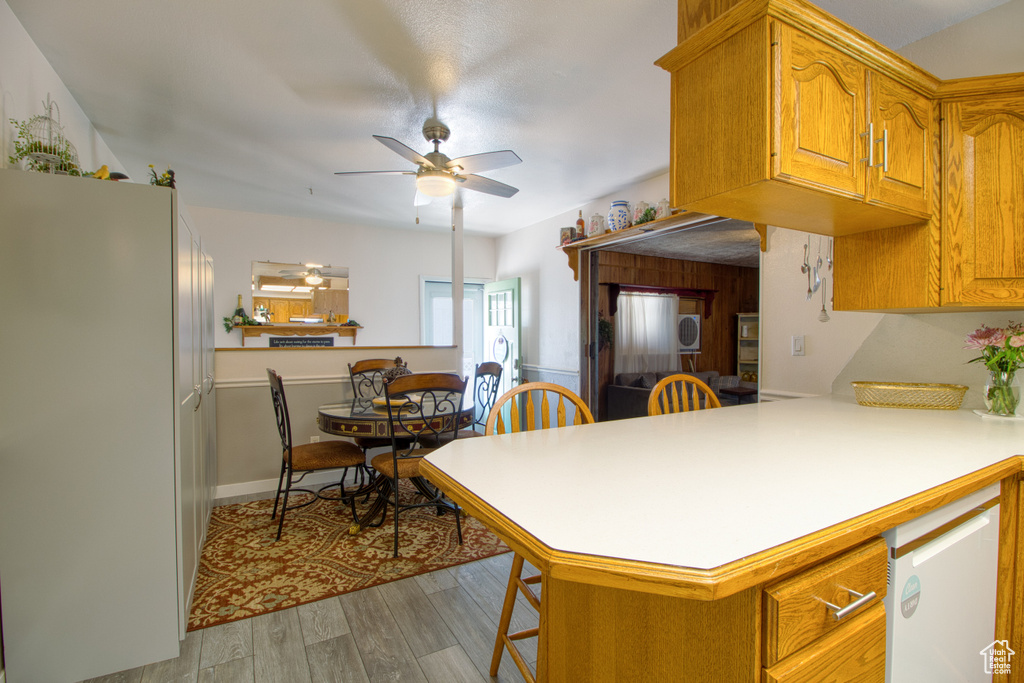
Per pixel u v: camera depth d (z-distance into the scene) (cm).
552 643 100
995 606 121
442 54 215
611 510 83
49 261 154
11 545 151
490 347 613
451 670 160
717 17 130
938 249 165
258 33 200
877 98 142
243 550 250
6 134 175
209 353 294
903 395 194
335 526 284
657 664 81
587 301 429
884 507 85
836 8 183
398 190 415
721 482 99
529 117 279
